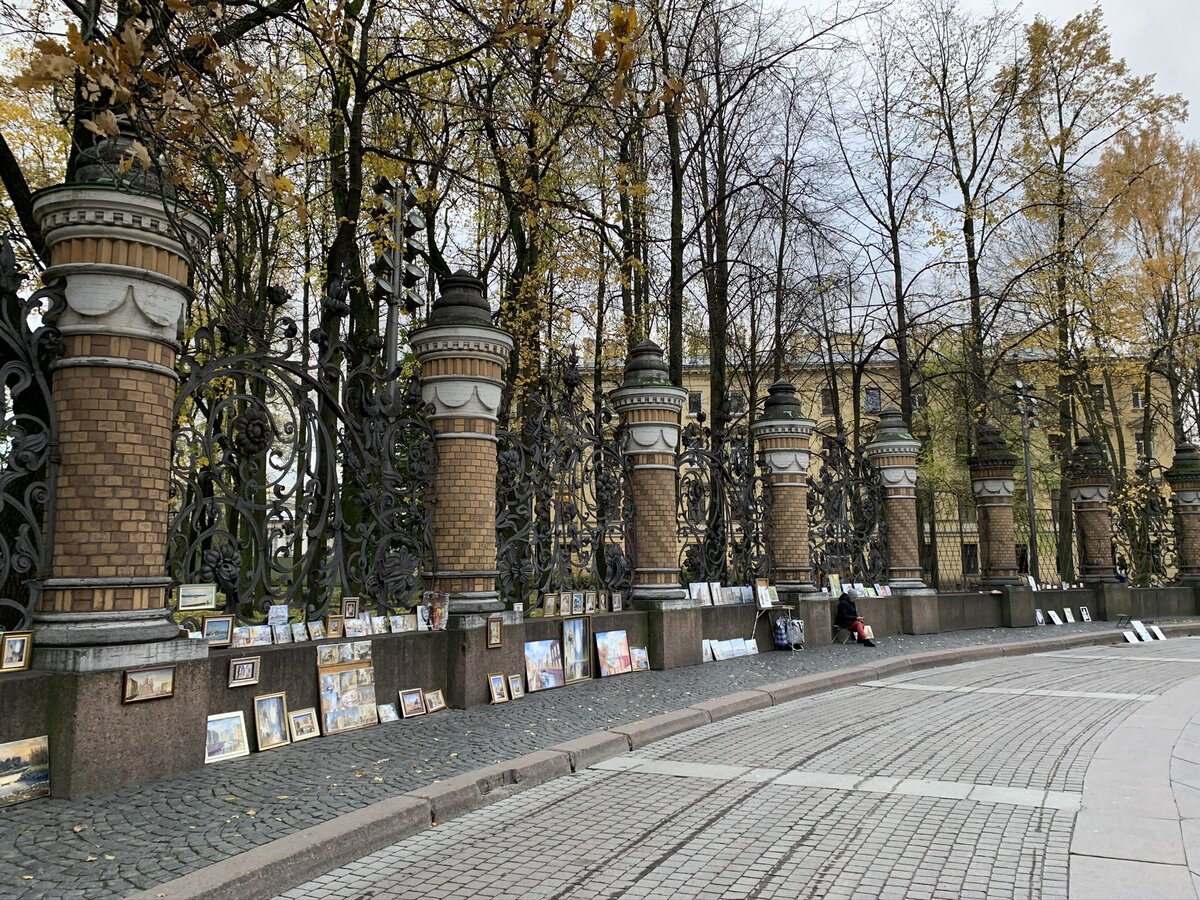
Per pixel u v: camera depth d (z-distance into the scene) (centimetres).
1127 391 3384
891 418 1797
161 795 541
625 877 439
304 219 627
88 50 489
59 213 571
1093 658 1486
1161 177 2533
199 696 611
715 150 1855
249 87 592
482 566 919
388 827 509
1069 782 611
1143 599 2208
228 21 935
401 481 873
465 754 675
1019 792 586
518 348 1553
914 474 1780
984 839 486
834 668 1219
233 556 684
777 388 1560
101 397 571
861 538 1698
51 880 404
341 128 1447
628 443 1239
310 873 450
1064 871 432
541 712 857
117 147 591
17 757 517
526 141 1434
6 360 571
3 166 762
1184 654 1547
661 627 1191
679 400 1244
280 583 736
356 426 823
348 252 1345
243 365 717
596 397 1181
